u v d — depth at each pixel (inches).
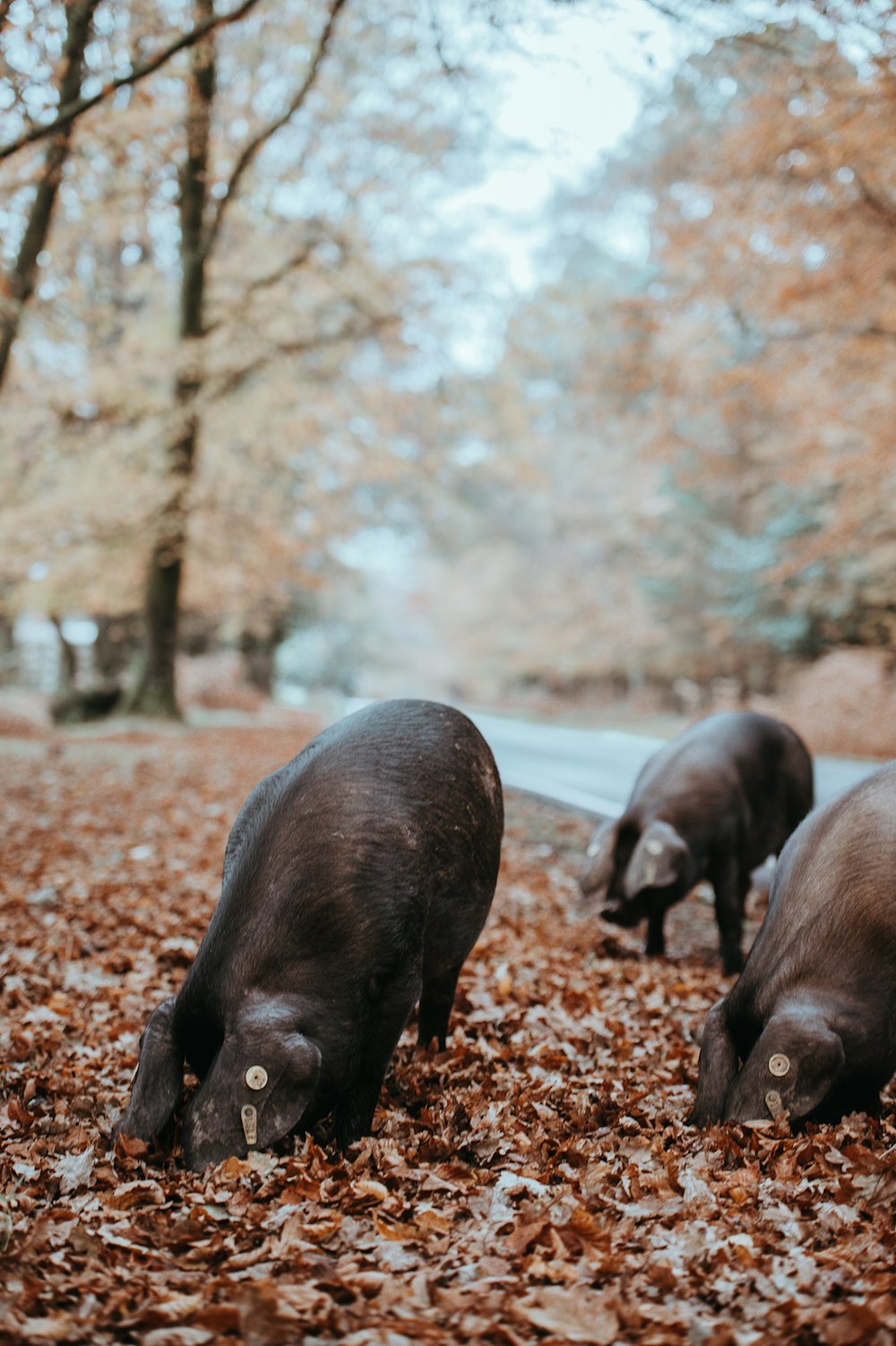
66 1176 162.6
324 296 911.7
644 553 1530.5
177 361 853.2
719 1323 124.4
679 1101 198.1
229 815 540.4
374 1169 166.1
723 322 723.4
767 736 325.1
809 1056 163.9
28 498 917.8
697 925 363.6
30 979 273.7
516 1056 224.5
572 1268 135.9
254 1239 143.2
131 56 425.1
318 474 1094.4
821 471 827.4
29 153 481.1
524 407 1035.9
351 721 191.9
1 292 521.3
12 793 581.9
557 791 661.9
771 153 565.0
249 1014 155.9
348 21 574.9
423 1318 125.3
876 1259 137.1
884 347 655.1
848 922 176.6
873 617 1076.5
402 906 172.6
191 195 800.3
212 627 1625.2
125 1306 127.0
